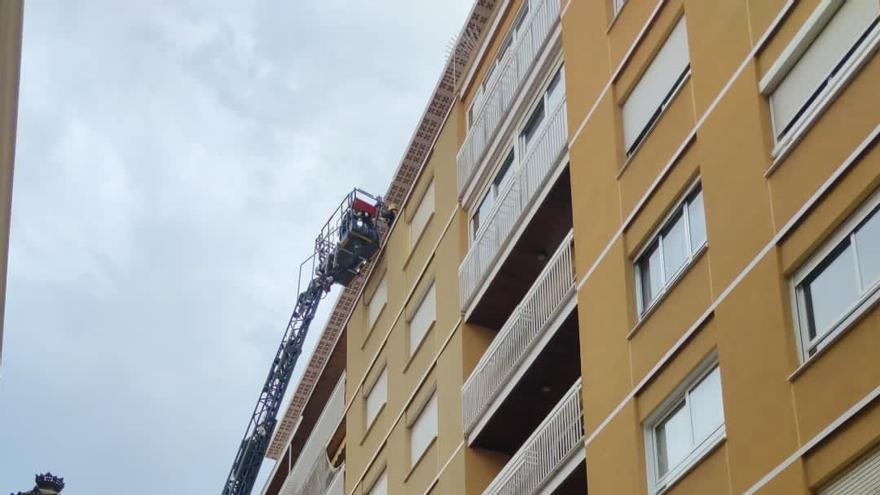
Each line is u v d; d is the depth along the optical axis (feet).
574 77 77.00
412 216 105.29
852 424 47.21
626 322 64.18
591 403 65.51
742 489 51.90
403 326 100.73
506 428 81.30
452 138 99.50
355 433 106.83
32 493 50.57
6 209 48.88
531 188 80.23
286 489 124.47
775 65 56.65
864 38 51.90
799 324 51.80
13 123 46.78
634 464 60.34
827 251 51.24
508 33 94.27
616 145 69.62
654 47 68.18
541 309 74.79
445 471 85.66
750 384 52.95
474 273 87.61
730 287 55.93
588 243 70.08
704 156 60.34
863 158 50.06
